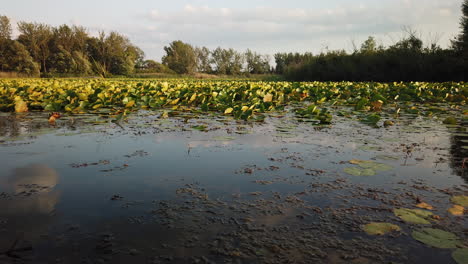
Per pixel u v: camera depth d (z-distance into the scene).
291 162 2.14
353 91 7.63
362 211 1.40
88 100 5.62
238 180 1.79
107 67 45.69
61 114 4.46
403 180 1.79
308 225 1.27
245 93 6.35
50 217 1.33
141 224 1.28
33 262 1.01
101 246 1.11
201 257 1.05
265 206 1.45
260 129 3.33
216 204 1.47
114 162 2.14
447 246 1.11
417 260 1.03
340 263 1.02
